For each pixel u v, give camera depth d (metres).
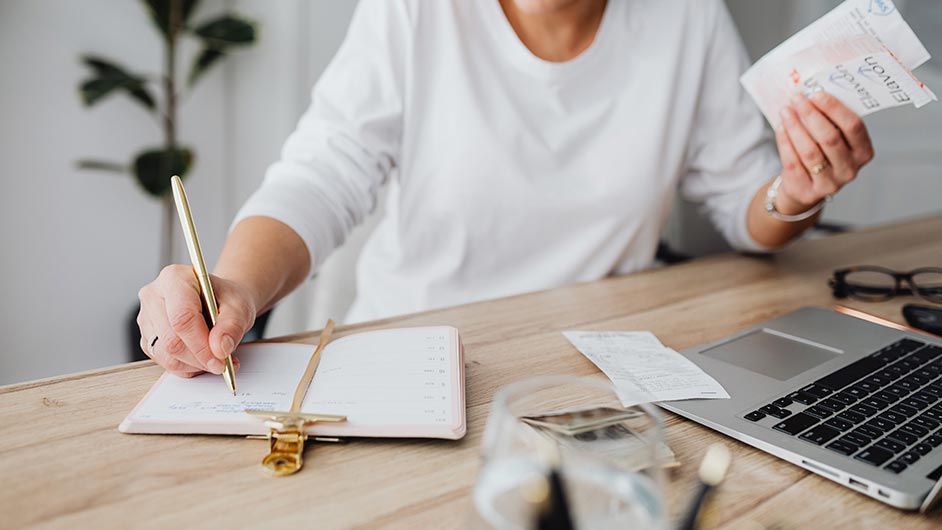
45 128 2.34
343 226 1.11
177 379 0.70
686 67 1.24
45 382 0.71
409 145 1.22
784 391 0.72
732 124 1.30
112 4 2.38
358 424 0.62
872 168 2.51
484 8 1.18
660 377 0.75
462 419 0.63
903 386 0.73
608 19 1.20
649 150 1.22
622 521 0.36
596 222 1.25
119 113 2.45
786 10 2.20
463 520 0.52
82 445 0.60
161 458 0.58
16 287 2.39
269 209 0.99
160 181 2.36
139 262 2.59
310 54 2.41
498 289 1.27
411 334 0.79
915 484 0.56
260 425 0.61
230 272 0.85
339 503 0.53
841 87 0.91
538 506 0.35
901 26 0.83
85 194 2.45
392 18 1.17
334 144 1.14
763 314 0.98
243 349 0.77
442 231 1.26
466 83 1.18
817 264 1.24
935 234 1.47
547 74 1.19
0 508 0.51
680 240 1.77
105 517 0.51
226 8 2.56
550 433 0.42
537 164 1.21
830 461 0.59
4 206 2.32
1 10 2.21
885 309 1.02
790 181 1.05
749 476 0.59
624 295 1.04
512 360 0.80
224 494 0.54
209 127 2.61
